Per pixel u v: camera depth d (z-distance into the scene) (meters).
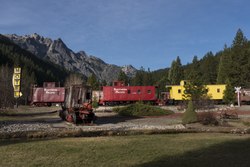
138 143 16.19
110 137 18.62
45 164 11.57
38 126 26.86
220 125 25.66
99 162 11.88
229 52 97.06
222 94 66.12
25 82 92.06
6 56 158.38
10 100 56.47
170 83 114.50
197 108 44.81
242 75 86.38
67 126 27.09
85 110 29.19
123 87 66.38
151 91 66.25
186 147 14.97
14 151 14.04
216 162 11.71
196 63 125.44
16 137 18.39
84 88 30.09
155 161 11.96
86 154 13.34
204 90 52.31
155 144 15.87
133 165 11.38
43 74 171.00
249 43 102.56
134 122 31.11
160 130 20.86
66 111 31.88
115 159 12.37
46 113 45.75
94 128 24.70
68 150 14.25
